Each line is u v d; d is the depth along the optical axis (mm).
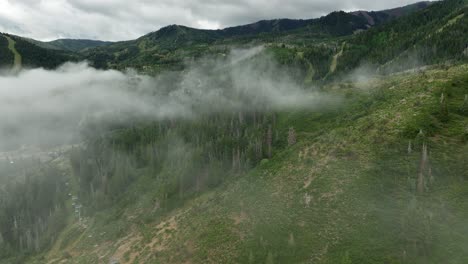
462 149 72312
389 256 56656
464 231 56594
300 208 74375
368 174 74062
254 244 70562
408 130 80625
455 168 68375
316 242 64875
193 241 81000
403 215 62312
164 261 79750
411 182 67938
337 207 70062
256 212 79688
